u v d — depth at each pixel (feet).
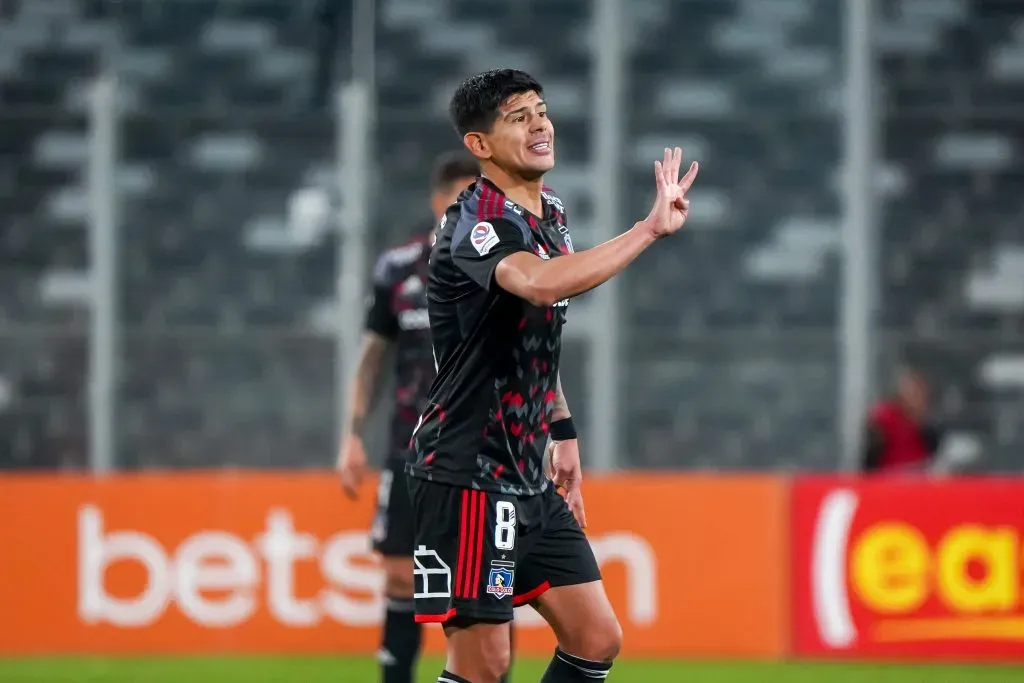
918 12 126.52
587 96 124.57
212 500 78.43
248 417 107.14
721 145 119.14
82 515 78.33
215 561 78.23
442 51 127.75
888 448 96.53
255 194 116.78
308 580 78.13
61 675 70.90
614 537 77.82
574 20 128.98
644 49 126.00
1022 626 75.46
